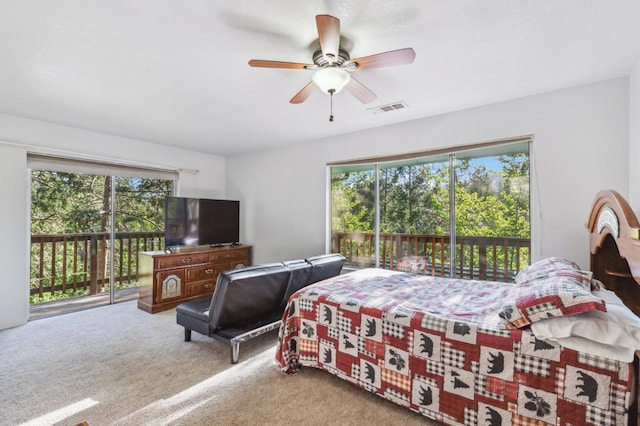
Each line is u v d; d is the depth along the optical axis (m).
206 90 2.70
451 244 3.38
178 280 4.10
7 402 1.92
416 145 3.50
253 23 1.74
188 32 1.83
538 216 2.78
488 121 3.03
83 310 3.91
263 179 5.07
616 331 1.30
